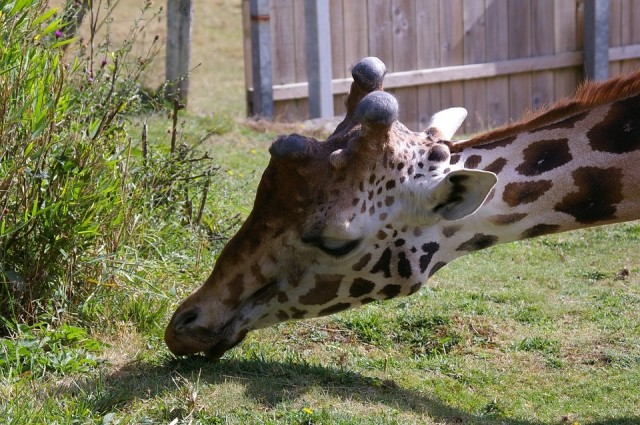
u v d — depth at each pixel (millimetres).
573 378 7180
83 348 6785
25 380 6141
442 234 6367
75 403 5844
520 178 6383
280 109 15297
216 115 14211
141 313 7281
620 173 6410
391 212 6145
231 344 6473
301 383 6422
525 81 16594
